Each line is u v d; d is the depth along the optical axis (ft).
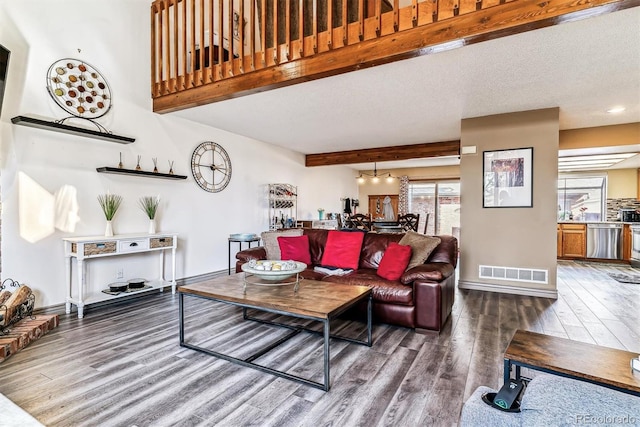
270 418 5.49
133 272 13.46
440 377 6.86
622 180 24.68
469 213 14.98
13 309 8.66
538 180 13.69
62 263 11.16
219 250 17.46
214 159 17.08
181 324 8.38
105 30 12.28
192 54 12.28
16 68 10.03
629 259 21.07
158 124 14.23
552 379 2.26
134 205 13.35
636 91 11.60
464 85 11.10
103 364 7.34
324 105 13.29
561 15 6.73
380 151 22.39
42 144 10.66
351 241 12.43
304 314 6.59
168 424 5.31
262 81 10.58
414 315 9.43
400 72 10.07
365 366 7.35
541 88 11.34
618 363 4.02
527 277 13.89
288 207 22.74
